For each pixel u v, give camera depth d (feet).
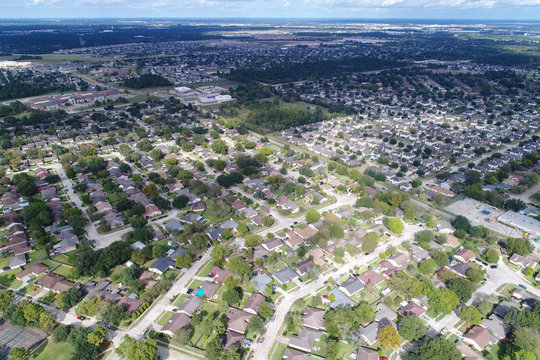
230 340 431.43
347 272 563.89
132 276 524.11
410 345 437.99
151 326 458.50
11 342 432.25
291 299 506.89
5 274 549.95
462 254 592.19
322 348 432.66
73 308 485.56
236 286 524.52
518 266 580.71
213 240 629.92
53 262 576.61
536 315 451.53
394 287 516.73
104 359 412.98
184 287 526.57
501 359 420.36
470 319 460.55
